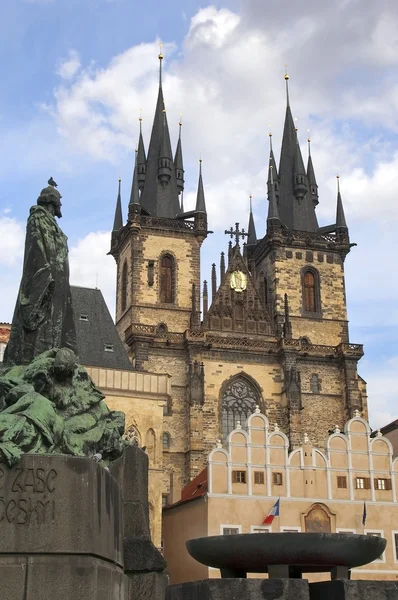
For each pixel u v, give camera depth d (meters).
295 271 105.56
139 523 14.40
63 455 11.84
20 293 15.49
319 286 105.81
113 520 12.95
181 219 104.06
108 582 12.07
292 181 113.12
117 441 14.57
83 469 11.80
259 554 16.06
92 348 70.31
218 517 60.12
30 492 11.50
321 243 107.38
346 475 63.59
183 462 90.25
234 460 62.03
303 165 113.75
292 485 62.34
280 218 110.94
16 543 11.25
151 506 61.56
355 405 97.56
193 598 15.10
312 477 62.97
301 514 61.59
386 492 63.81
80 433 13.77
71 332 15.82
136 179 105.06
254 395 96.50
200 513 61.78
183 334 95.44
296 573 17.77
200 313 98.31
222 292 101.50
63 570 11.27
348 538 16.05
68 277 15.95
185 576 62.97
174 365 94.38
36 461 11.64
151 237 102.56
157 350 94.56
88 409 14.36
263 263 109.25
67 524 11.48
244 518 60.59
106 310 75.12
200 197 104.88
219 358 96.25
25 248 15.77
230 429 94.06
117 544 13.28
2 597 10.98
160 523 61.47
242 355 97.19
